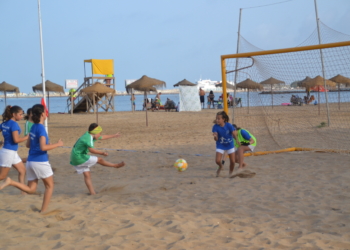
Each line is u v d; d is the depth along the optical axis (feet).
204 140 42.24
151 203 17.92
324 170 24.31
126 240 13.11
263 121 47.83
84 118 83.25
